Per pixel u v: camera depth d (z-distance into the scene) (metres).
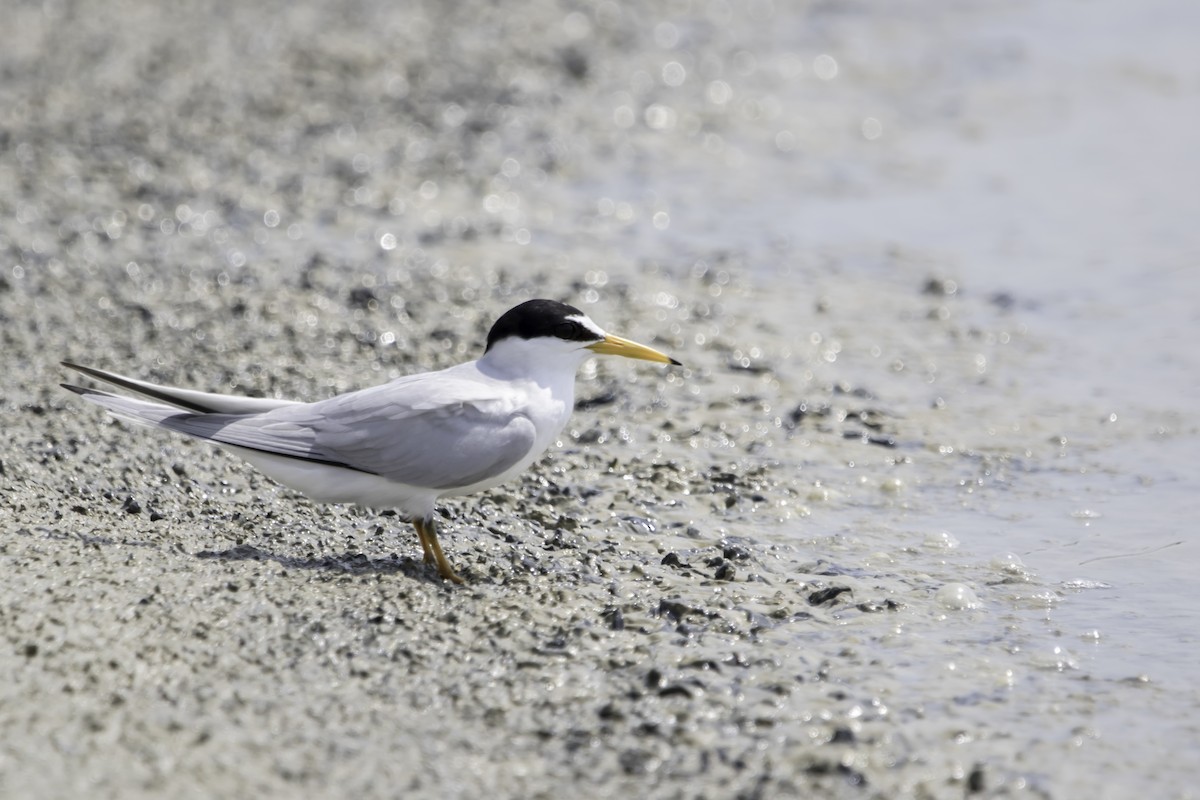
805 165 20.70
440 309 15.41
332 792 7.04
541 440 9.91
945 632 9.21
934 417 13.20
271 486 11.00
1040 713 8.18
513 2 27.77
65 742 7.20
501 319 10.05
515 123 21.69
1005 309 15.84
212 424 9.40
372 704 7.85
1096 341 14.94
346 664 8.21
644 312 15.66
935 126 22.33
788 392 13.75
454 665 8.32
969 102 23.36
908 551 10.60
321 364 13.77
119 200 17.92
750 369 14.25
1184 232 17.86
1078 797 7.38
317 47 24.28
